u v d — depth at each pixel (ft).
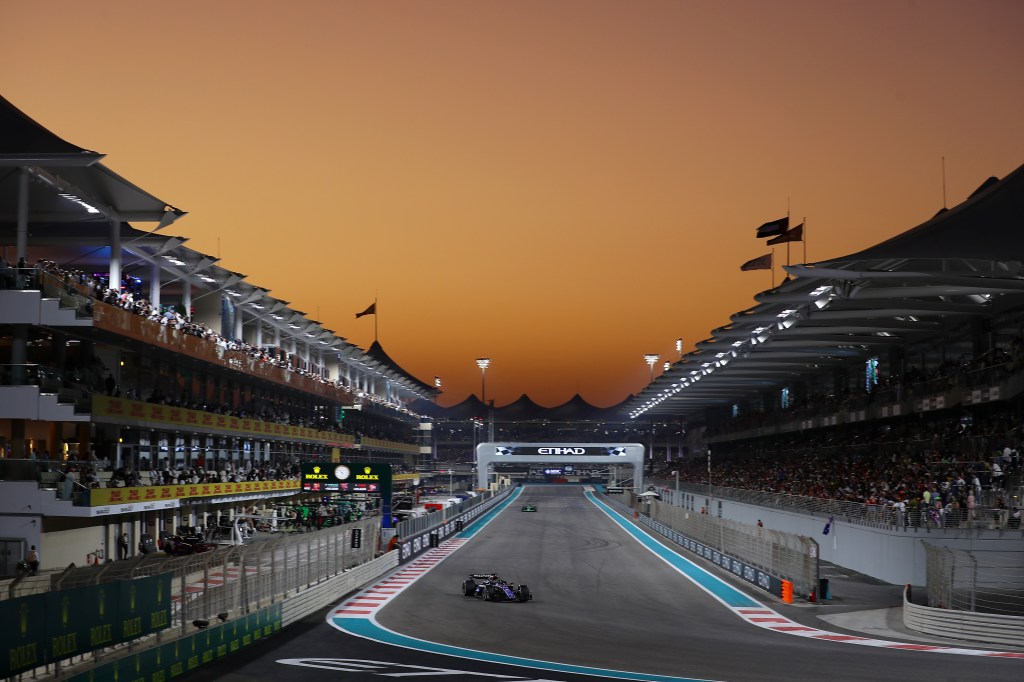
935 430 188.96
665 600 120.78
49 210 146.82
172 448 180.96
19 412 125.08
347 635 92.27
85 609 57.36
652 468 537.24
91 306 130.52
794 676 71.72
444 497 428.15
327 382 284.00
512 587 119.34
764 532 140.05
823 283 156.56
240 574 86.38
